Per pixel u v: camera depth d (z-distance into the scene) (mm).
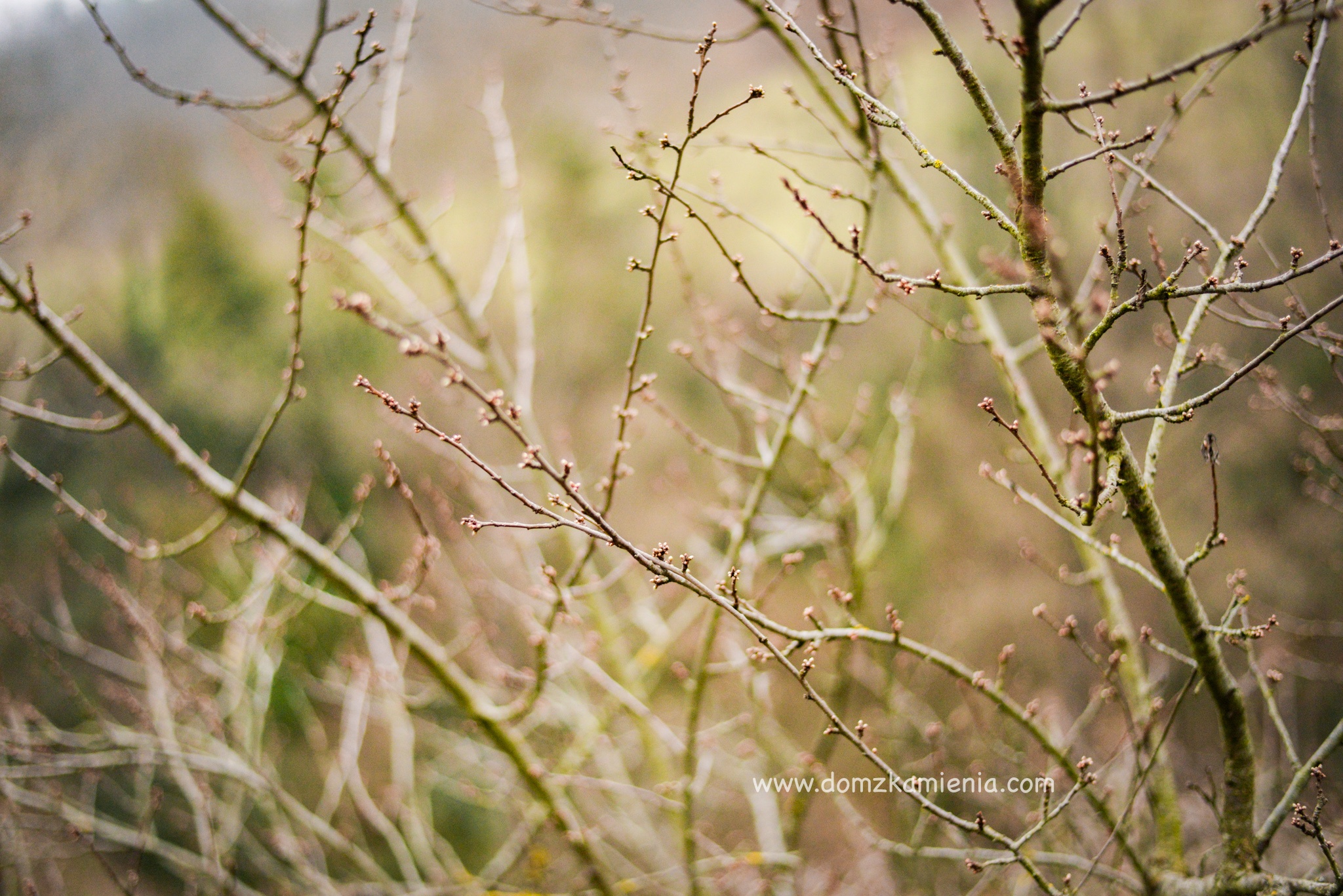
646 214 2332
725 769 5332
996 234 7250
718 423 8516
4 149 7578
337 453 8266
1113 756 3139
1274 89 7191
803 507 4824
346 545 6875
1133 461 1931
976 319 3654
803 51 3848
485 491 4988
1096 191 6789
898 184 3740
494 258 4926
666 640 4914
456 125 8875
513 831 6250
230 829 5316
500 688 5133
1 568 7949
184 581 6754
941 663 2490
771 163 8266
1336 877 2115
